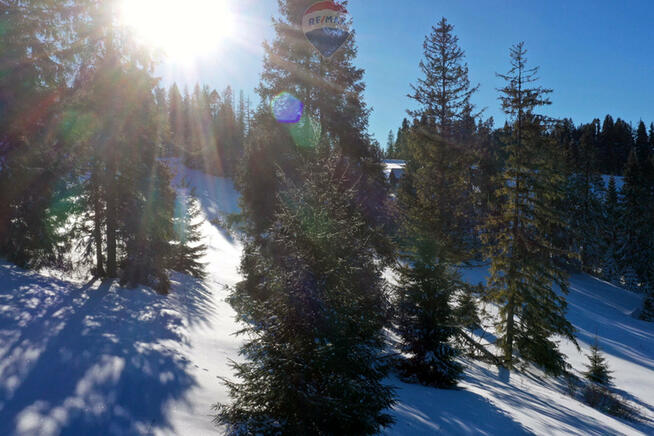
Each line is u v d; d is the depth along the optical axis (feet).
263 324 19.40
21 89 45.50
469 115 85.15
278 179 46.91
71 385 21.04
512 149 66.54
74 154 46.14
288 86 61.31
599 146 323.16
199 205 179.32
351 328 18.71
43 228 45.14
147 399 21.56
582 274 165.37
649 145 320.29
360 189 49.75
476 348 66.64
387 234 47.01
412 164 100.07
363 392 18.26
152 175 53.16
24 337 25.81
